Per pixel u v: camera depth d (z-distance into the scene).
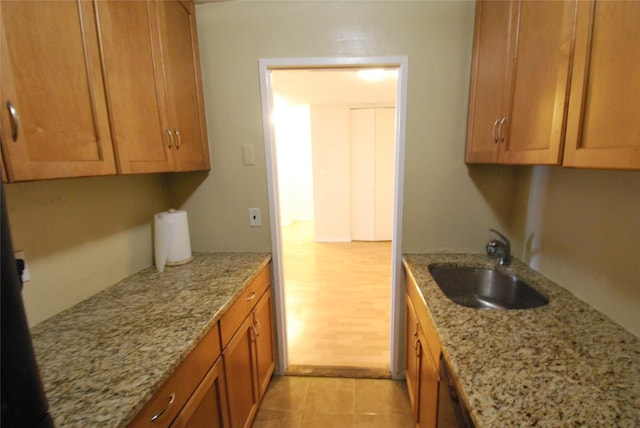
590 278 1.08
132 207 1.46
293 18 1.55
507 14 1.15
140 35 1.11
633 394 0.67
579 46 0.75
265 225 1.77
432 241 1.72
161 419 0.78
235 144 1.69
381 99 4.27
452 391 0.84
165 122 1.26
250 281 1.40
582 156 0.74
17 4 0.67
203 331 0.96
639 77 0.58
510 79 1.12
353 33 1.54
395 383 1.83
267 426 1.55
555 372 0.74
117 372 0.76
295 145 6.52
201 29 1.59
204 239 1.82
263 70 1.60
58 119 0.78
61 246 1.09
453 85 1.56
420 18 1.51
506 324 0.97
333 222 5.00
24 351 0.38
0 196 0.36
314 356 2.09
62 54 0.79
